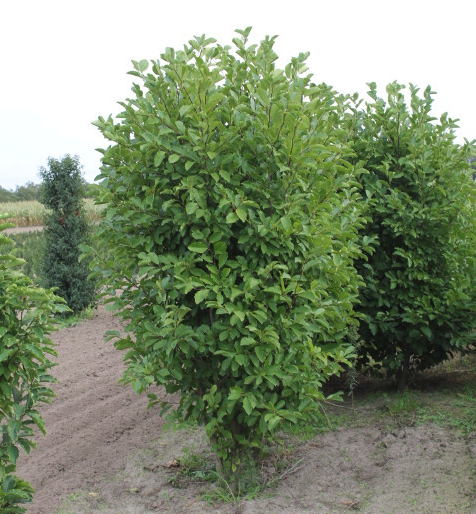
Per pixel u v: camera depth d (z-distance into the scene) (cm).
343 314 443
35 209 3391
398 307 563
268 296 376
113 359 837
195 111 368
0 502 332
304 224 382
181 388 402
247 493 397
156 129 376
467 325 538
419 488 378
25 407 361
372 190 562
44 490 447
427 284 556
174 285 362
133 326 410
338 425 516
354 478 409
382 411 535
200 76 379
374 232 569
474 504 346
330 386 641
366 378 666
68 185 1137
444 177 558
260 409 387
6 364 348
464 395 539
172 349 382
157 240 377
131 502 408
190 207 346
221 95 352
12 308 349
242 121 369
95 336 991
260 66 409
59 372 785
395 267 561
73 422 602
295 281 370
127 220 382
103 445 534
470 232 563
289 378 374
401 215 538
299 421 505
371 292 557
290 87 411
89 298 1143
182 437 523
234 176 373
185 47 409
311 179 395
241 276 381
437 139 582
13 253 366
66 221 1129
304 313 374
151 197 368
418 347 557
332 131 430
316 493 392
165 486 426
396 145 578
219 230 365
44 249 1160
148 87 396
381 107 587
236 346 361
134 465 470
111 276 403
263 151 382
